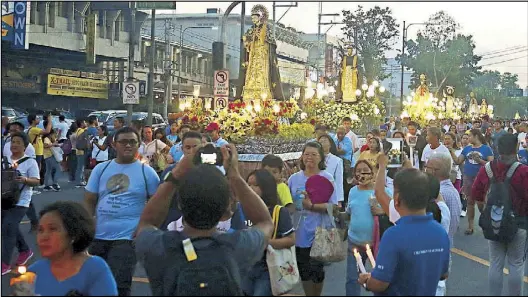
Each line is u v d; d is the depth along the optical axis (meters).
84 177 14.96
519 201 6.53
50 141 14.30
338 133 13.17
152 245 3.50
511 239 6.51
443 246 4.07
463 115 44.84
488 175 6.75
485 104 55.09
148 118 22.28
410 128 14.00
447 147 12.24
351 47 23.97
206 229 3.53
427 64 32.88
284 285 4.77
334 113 20.19
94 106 26.41
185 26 33.84
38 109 22.45
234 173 3.89
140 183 5.92
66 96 24.28
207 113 13.96
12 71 21.30
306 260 5.77
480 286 7.42
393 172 6.59
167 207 3.85
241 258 3.57
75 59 24.00
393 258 3.97
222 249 3.50
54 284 3.78
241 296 3.56
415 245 3.96
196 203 3.47
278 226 4.98
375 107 21.86
